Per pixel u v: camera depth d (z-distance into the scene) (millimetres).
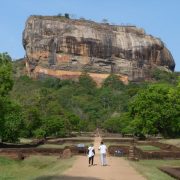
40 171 38688
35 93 161750
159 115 93188
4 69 64000
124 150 56031
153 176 29688
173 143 72375
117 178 28250
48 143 83750
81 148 58375
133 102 99250
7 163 46906
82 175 29828
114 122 162750
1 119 64188
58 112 135500
